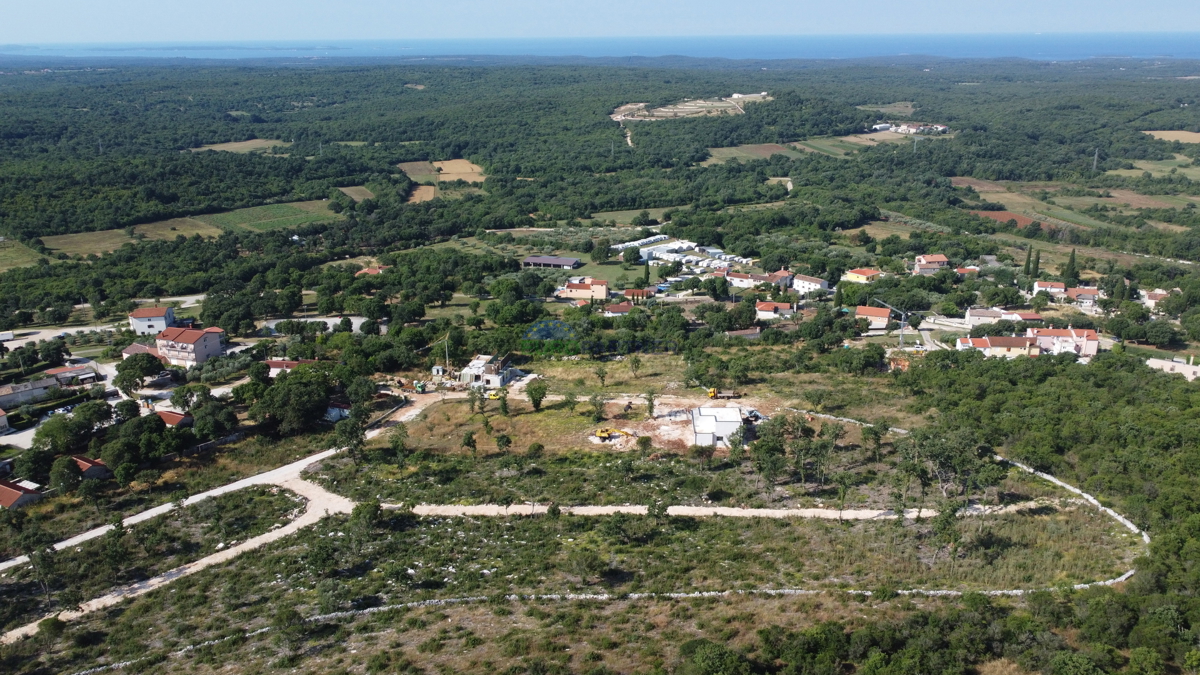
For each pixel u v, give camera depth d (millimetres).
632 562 83312
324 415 132125
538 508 98000
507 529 92812
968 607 68938
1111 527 87750
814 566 80688
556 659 65312
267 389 134375
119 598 83375
